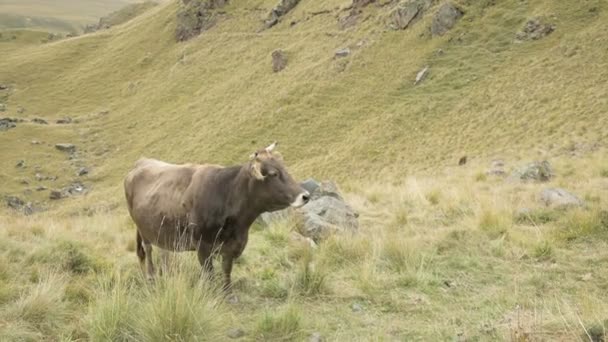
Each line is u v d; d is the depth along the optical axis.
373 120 60.72
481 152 41.59
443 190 15.87
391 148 52.97
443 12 71.31
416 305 6.96
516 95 51.50
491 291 7.41
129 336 5.73
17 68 131.25
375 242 9.42
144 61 122.19
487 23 68.75
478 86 58.16
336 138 62.41
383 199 15.81
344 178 50.12
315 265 8.36
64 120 101.69
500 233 10.45
